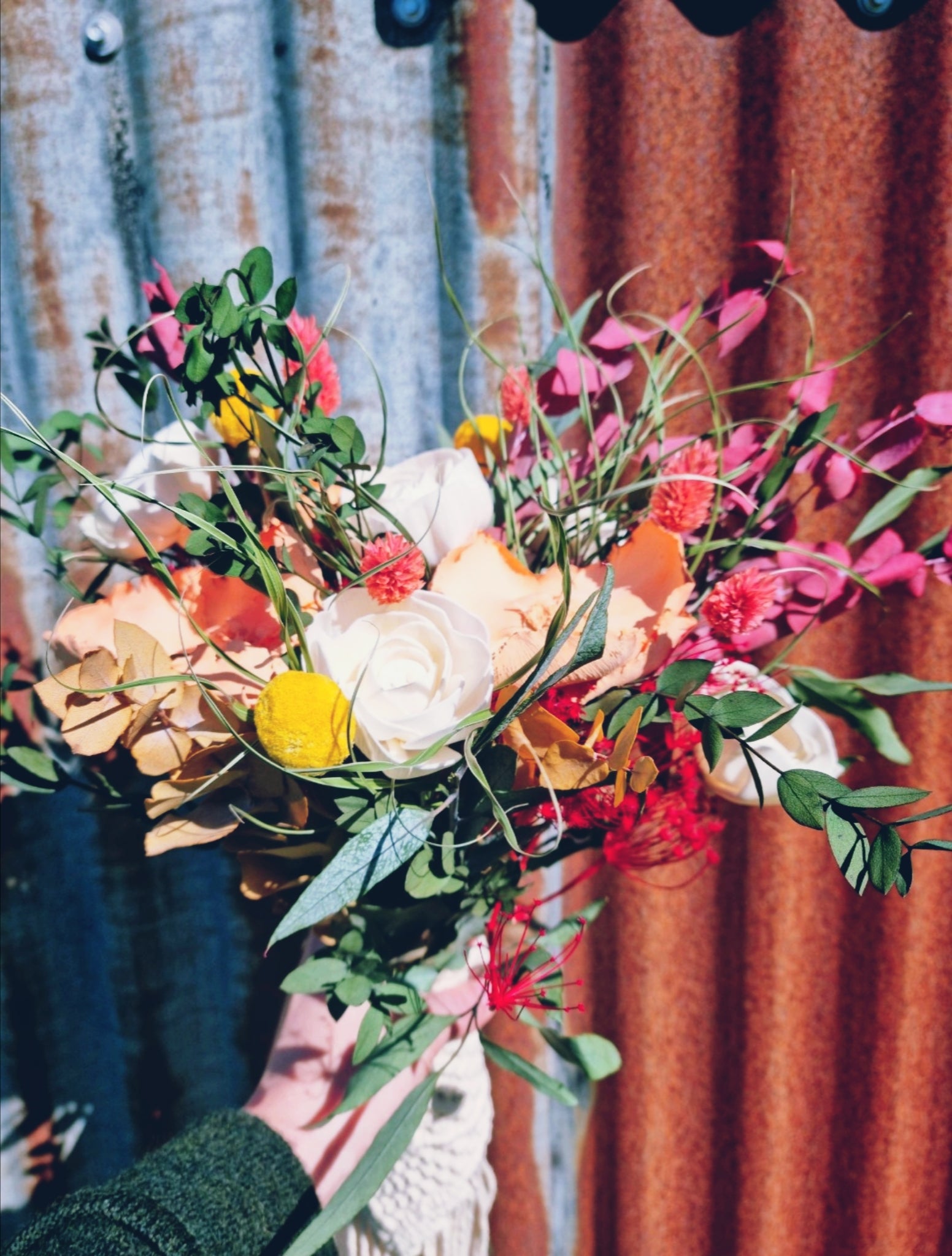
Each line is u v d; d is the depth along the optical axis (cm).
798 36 69
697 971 88
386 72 73
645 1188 93
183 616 52
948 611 77
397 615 48
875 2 68
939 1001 87
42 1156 87
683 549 56
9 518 67
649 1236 95
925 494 76
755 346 75
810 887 85
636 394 76
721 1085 90
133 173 75
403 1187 62
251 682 50
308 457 50
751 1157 92
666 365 67
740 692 46
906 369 74
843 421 76
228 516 52
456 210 75
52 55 72
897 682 62
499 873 57
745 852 85
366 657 47
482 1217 71
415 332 78
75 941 85
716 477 53
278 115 74
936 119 69
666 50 71
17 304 77
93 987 86
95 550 75
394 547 47
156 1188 53
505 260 76
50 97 73
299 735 44
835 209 72
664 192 74
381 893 54
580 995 89
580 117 74
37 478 76
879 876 43
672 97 72
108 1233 50
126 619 51
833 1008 88
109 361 56
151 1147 89
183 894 85
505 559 50
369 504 51
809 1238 94
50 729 80
